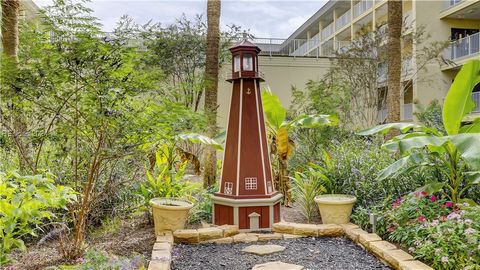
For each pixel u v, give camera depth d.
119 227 5.00
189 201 5.32
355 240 4.64
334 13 22.86
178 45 11.81
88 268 2.89
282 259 4.13
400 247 4.08
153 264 3.57
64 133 3.86
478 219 3.46
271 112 6.57
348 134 9.48
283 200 6.64
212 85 7.52
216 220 5.33
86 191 3.86
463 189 4.36
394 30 8.66
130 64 3.80
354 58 12.98
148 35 4.62
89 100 3.68
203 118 5.16
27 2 5.64
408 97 16.09
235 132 5.35
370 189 5.36
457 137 3.57
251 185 5.23
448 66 14.80
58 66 3.56
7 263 3.27
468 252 3.18
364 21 20.17
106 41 3.71
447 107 4.40
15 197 2.87
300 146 8.84
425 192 4.30
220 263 4.03
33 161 4.02
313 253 4.31
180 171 6.00
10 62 3.69
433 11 15.60
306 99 11.07
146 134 3.91
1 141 4.09
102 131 3.77
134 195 5.38
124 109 3.79
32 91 3.64
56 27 3.62
